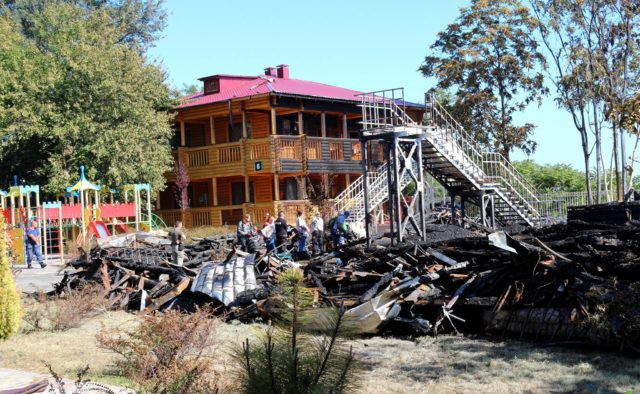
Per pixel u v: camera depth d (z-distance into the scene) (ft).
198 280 48.55
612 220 55.67
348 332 17.71
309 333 17.75
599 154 126.41
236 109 129.39
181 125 138.72
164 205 148.36
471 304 37.22
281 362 17.34
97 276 56.18
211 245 78.48
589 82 124.77
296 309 17.72
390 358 32.91
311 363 17.37
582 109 128.47
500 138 143.84
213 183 133.69
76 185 104.47
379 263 45.62
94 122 118.42
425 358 32.63
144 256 65.72
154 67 130.11
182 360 27.07
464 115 144.05
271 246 85.10
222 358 30.66
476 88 142.00
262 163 125.90
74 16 132.57
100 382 29.07
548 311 34.42
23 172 127.85
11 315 40.11
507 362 30.94
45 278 78.84
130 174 117.60
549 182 169.48
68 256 93.81
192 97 147.54
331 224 81.56
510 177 95.66
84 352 36.70
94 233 98.37
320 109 130.52
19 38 135.13
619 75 123.95
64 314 43.78
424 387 27.50
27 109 116.37
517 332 35.58
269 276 50.80
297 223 82.53
